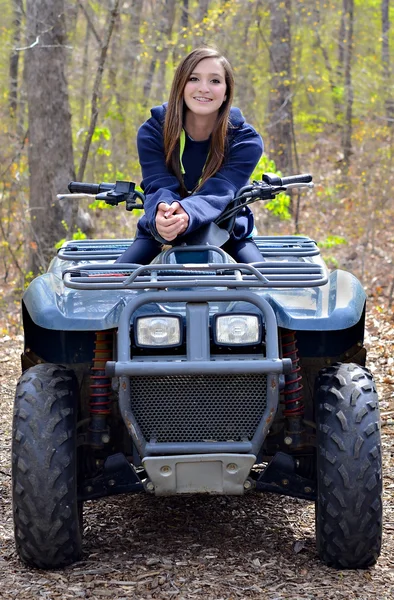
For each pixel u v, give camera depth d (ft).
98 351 13.01
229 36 67.67
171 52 72.59
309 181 14.73
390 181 55.72
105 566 12.60
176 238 13.58
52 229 44.04
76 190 15.52
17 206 52.03
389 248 49.49
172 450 11.88
